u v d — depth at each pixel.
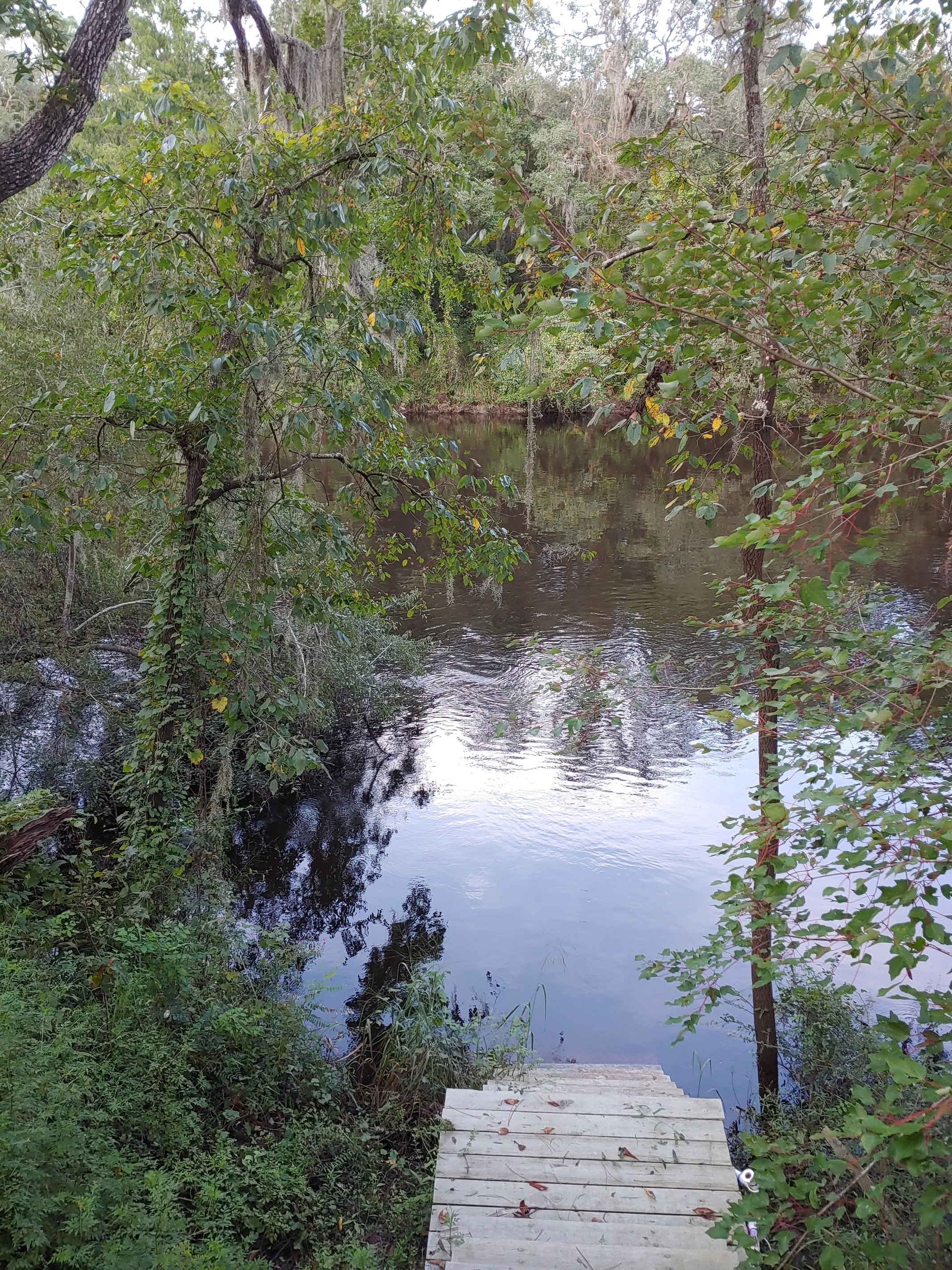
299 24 9.90
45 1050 3.49
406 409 34.75
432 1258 3.53
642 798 9.67
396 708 11.88
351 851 8.72
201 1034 4.88
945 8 2.94
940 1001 2.06
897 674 2.80
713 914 7.58
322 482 7.73
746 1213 2.39
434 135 6.00
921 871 2.52
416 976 6.38
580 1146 4.20
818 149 3.57
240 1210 3.85
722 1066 5.83
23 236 8.84
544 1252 3.49
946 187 2.59
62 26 4.54
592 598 15.76
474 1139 4.28
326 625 9.84
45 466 5.88
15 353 8.55
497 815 9.35
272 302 6.92
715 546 2.43
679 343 3.30
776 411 4.82
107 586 10.05
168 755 6.23
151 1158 3.87
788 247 3.06
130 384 5.96
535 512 22.19
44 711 9.12
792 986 6.11
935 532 17.59
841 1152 2.42
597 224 3.89
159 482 6.95
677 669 11.98
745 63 4.60
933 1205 1.87
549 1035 6.13
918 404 2.99
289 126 7.43
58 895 5.60
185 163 5.95
